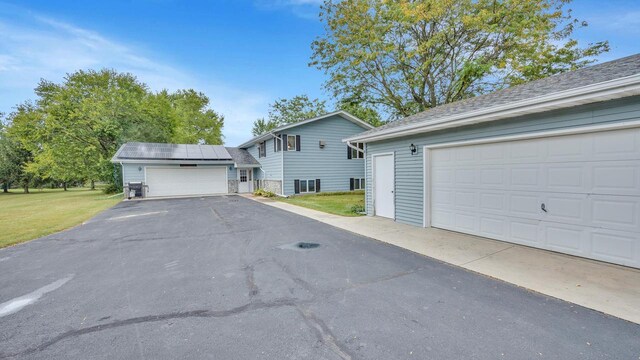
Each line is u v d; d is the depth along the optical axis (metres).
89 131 21.34
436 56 14.57
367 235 6.21
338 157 18.08
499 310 2.80
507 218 5.26
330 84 17.69
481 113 4.94
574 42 13.18
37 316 2.85
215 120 37.41
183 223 8.16
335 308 2.91
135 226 7.78
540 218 4.76
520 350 2.15
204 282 3.70
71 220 8.90
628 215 3.79
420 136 6.88
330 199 14.51
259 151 20.19
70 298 3.26
